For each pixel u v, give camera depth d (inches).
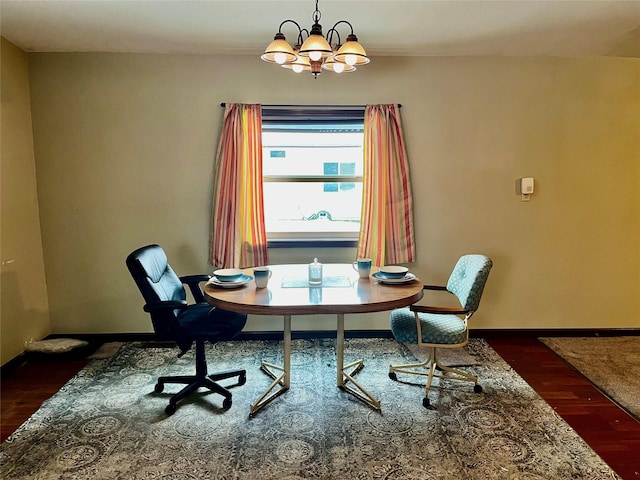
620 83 135.6
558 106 135.7
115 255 137.3
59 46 124.9
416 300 92.6
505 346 136.5
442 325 102.0
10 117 120.9
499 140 136.5
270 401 102.3
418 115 135.0
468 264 108.8
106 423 93.7
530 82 134.7
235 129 130.6
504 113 135.6
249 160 132.2
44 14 103.3
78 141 132.5
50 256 136.2
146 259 98.0
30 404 101.7
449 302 141.2
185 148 134.1
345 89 133.6
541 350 133.2
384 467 79.4
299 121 135.0
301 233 142.6
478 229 139.4
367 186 134.2
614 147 137.7
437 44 123.8
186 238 137.4
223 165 131.5
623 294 143.3
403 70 133.4
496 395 105.3
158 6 99.3
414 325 101.7
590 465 79.9
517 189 138.1
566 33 115.9
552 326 144.1
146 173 134.6
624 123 137.0
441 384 110.7
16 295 122.4
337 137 139.6
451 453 83.3
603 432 90.5
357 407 99.9
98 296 138.6
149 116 132.6
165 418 95.6
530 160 137.4
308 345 136.5
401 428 91.6
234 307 86.1
